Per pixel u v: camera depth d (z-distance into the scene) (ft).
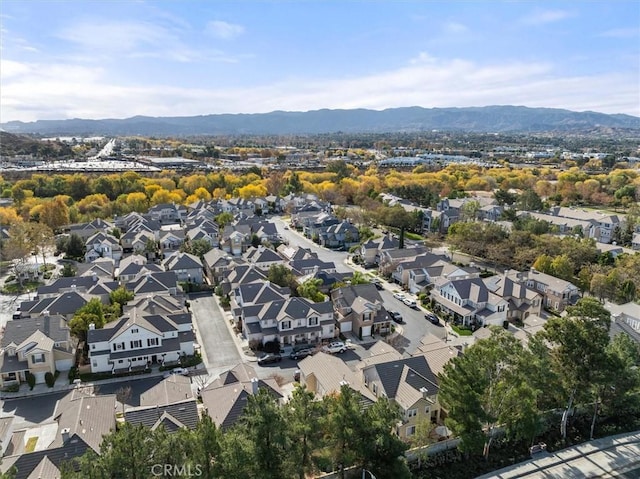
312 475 117.08
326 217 396.78
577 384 127.24
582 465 127.75
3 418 130.62
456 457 129.49
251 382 139.23
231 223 375.04
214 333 206.80
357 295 218.79
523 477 122.72
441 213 400.88
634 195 499.51
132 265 264.31
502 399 119.96
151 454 87.20
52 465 109.40
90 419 126.00
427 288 253.65
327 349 191.31
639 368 145.07
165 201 458.50
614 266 264.72
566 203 497.46
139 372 175.32
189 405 134.00
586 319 126.52
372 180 551.59
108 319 200.85
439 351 160.86
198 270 269.85
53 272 282.97
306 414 101.30
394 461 106.52
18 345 167.53
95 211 419.13
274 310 199.82
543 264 261.03
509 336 127.34
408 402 136.15
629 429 144.56
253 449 93.56
